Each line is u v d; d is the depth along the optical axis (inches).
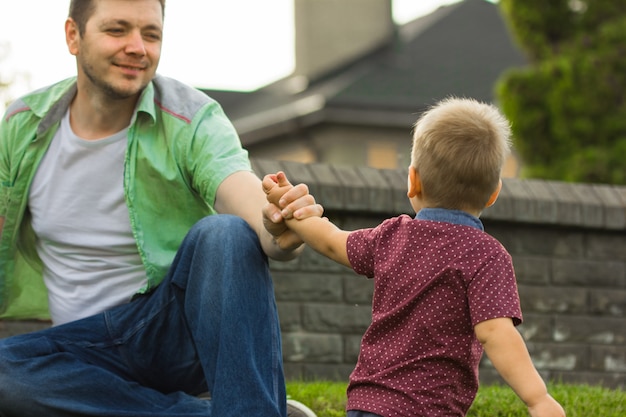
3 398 129.3
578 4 429.1
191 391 141.5
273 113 849.5
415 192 124.6
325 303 235.5
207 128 137.8
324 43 932.6
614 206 257.9
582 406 181.0
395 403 113.7
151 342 134.7
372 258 121.5
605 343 256.8
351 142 802.2
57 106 139.8
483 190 121.3
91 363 134.6
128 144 137.4
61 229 140.0
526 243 253.8
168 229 138.6
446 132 121.3
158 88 141.5
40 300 146.4
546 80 422.3
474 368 115.6
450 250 116.2
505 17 446.3
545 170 421.7
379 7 917.2
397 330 117.3
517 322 112.6
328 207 232.8
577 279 256.5
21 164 139.6
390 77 858.8
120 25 133.1
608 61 418.9
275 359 123.6
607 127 417.7
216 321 122.7
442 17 962.1
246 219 130.0
